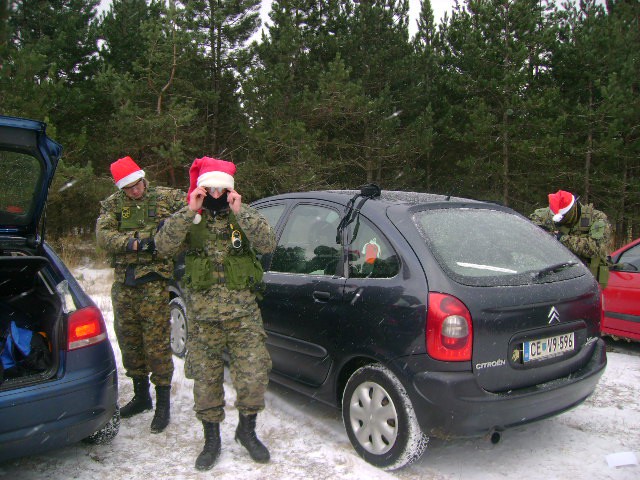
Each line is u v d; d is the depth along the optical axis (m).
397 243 3.21
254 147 16.98
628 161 17.30
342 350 3.35
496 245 3.37
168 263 3.65
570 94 17.08
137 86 16.11
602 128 16.14
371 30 18.50
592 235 4.99
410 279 3.04
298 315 3.69
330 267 3.58
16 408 2.63
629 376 4.83
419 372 2.90
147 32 16.38
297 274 3.83
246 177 16.72
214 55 18.89
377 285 3.19
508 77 15.89
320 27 19.80
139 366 3.83
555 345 3.19
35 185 3.51
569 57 16.41
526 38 16.38
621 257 5.94
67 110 15.84
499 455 3.37
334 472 3.12
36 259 3.08
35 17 15.99
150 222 3.57
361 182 19.94
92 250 14.76
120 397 4.27
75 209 14.80
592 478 3.09
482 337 2.89
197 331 3.19
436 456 3.35
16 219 3.64
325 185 18.12
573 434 3.67
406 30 19.39
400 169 18.78
